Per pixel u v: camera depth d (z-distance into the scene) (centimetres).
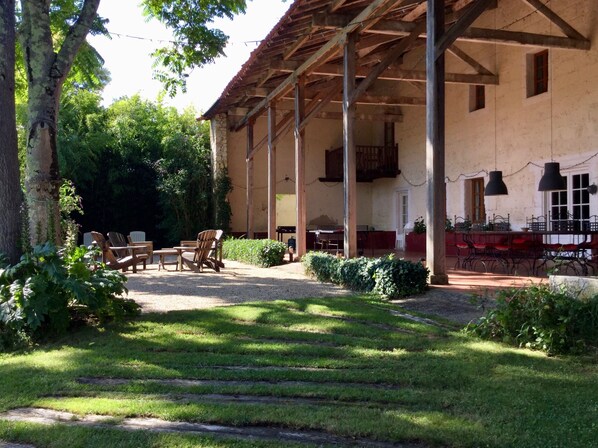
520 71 1213
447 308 610
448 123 1494
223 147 1858
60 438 284
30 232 634
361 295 738
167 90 1027
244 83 1382
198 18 967
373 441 276
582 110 1041
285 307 660
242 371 400
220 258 1268
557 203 1116
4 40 608
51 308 513
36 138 646
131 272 1180
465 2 1166
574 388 340
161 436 282
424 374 378
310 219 1931
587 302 449
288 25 971
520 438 266
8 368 425
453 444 265
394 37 1165
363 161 1855
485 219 1345
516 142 1228
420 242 1523
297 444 271
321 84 1570
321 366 413
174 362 432
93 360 438
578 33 996
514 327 466
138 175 1964
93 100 2008
